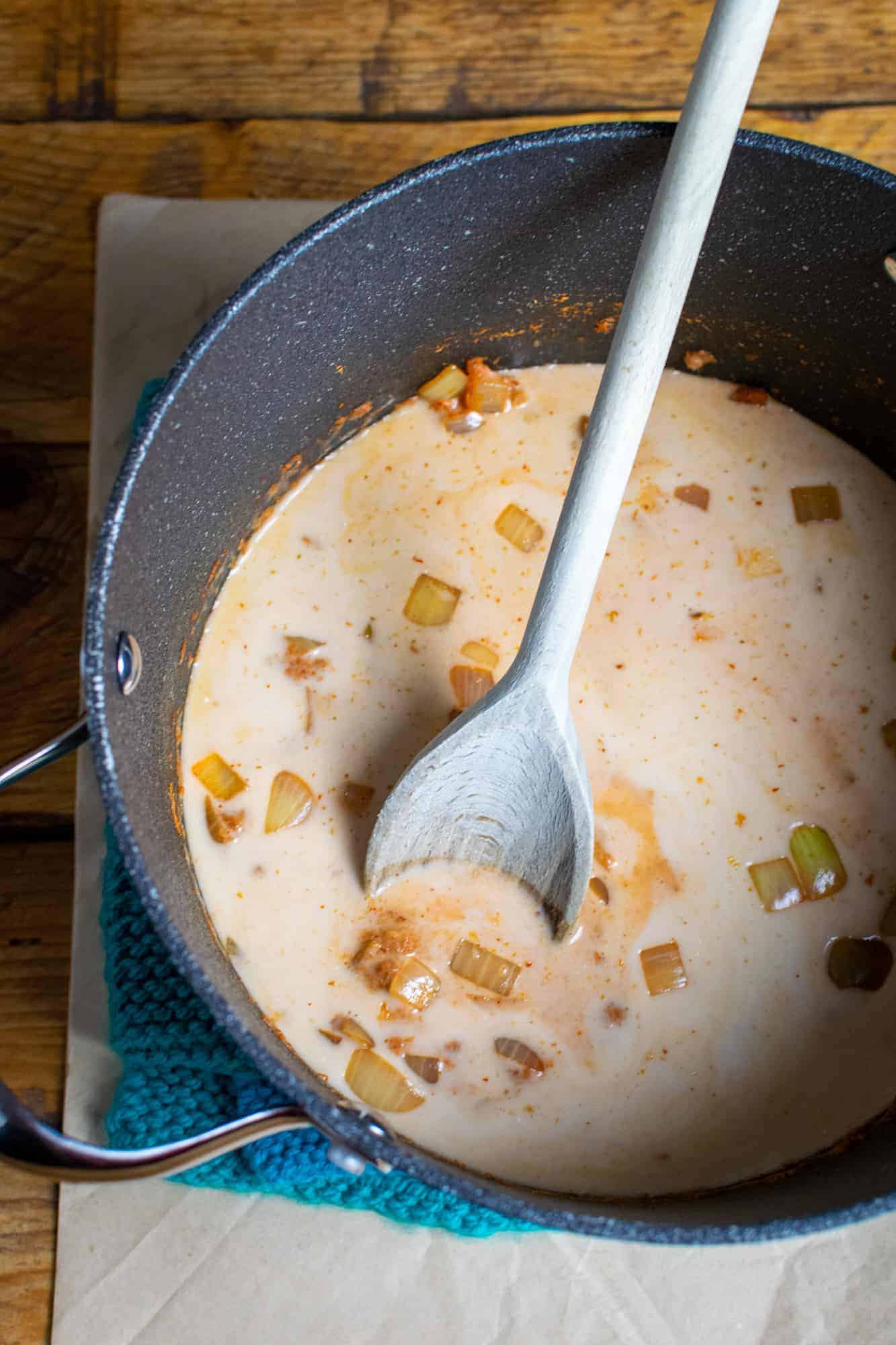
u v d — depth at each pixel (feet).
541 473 1.76
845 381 1.74
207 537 1.63
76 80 2.02
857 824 1.66
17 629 1.89
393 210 1.55
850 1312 1.69
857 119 2.00
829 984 1.63
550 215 1.61
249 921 1.62
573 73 2.01
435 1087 1.59
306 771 1.66
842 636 1.71
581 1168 1.58
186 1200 1.73
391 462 1.76
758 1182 1.56
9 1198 1.74
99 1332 1.69
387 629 1.70
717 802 1.66
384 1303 1.70
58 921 1.82
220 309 1.50
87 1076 1.75
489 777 1.56
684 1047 1.61
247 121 2.01
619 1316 1.69
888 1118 1.57
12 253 1.99
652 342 1.48
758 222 1.62
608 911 1.63
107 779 1.36
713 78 1.46
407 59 2.02
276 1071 1.32
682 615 1.71
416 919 1.63
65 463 1.94
